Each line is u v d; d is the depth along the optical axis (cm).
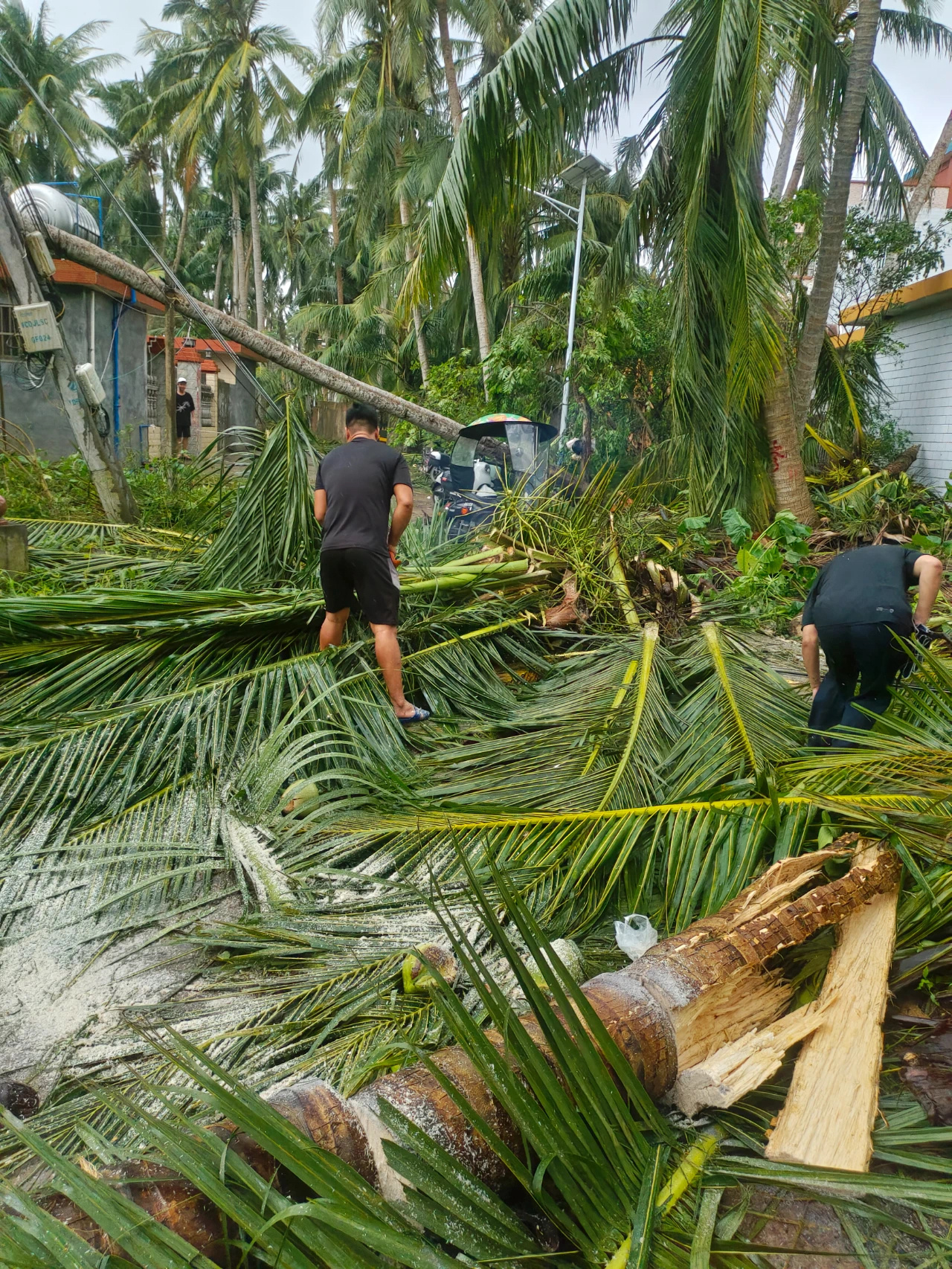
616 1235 159
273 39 3831
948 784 302
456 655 491
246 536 576
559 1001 177
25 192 832
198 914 295
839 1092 194
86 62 4650
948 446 1199
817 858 263
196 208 5200
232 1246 144
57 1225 132
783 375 925
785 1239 174
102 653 447
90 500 911
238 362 1022
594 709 418
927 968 243
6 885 303
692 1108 198
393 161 2836
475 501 878
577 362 1270
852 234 1189
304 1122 164
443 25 2325
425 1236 162
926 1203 175
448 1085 159
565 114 969
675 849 301
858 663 370
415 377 3303
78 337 1463
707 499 946
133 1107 155
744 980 219
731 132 859
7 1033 237
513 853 306
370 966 254
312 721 404
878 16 911
